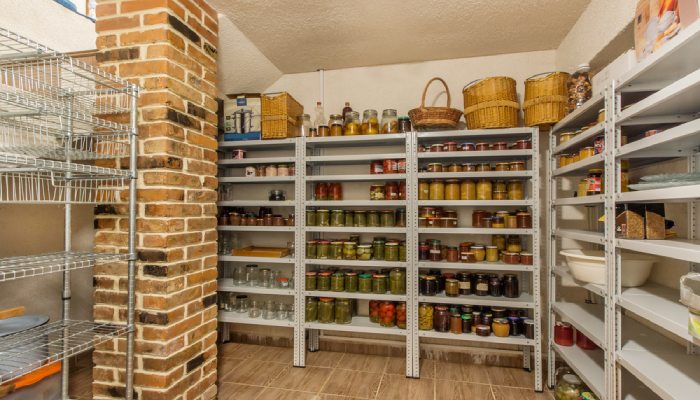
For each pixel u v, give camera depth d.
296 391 2.13
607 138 1.44
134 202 1.50
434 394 2.09
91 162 1.78
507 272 2.52
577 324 1.76
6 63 1.39
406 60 2.69
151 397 1.57
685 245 1.09
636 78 1.30
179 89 1.68
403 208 2.60
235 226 2.59
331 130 2.55
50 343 1.37
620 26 1.65
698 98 1.16
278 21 2.15
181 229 1.67
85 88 1.73
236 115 2.64
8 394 1.31
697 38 0.96
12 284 1.95
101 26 1.69
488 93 2.23
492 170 2.36
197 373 1.77
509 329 2.25
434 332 2.28
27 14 1.82
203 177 1.84
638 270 1.59
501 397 2.06
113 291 1.67
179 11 1.70
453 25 2.20
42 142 1.70
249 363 2.52
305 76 2.89
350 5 1.99
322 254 2.48
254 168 2.64
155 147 1.59
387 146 2.74
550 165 2.14
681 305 1.28
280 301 2.87
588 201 1.62
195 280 1.76
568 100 2.01
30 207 1.99
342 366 2.47
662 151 1.44
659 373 1.23
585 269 1.59
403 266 2.34
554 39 2.37
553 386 2.15
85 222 2.31
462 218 2.58
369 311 2.57
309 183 2.74
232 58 2.50
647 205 1.39
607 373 1.46
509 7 2.01
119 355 1.63
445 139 2.54
